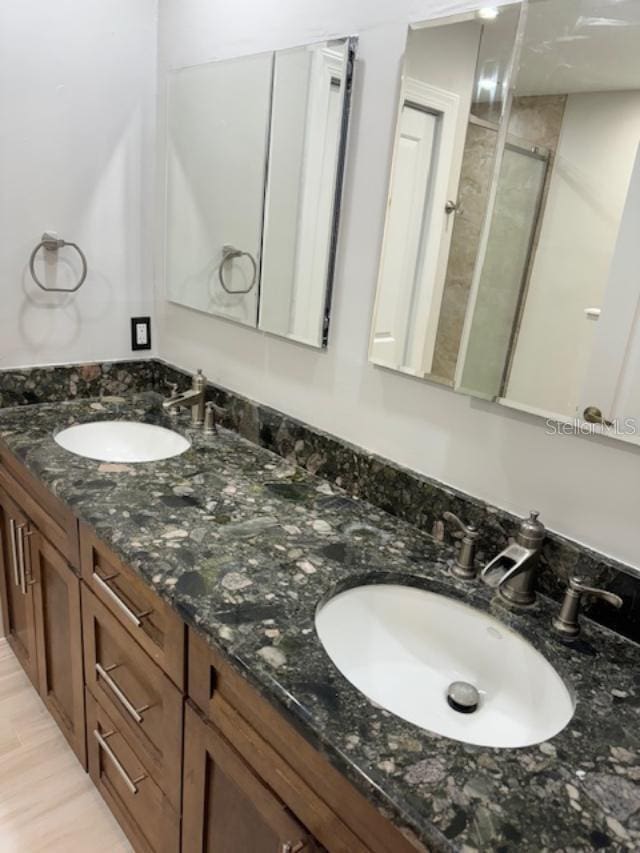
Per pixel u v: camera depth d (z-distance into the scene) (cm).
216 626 94
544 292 104
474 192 111
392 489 136
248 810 97
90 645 143
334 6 131
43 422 178
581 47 94
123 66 183
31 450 156
